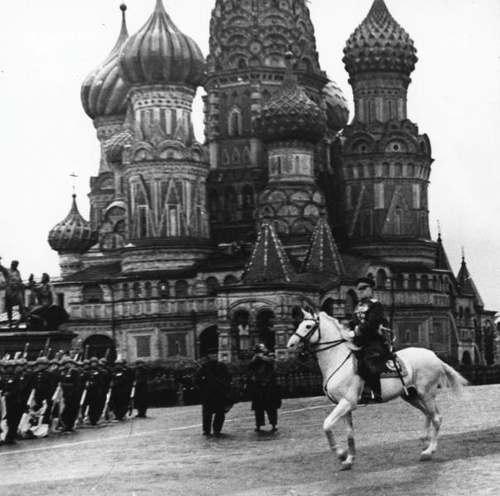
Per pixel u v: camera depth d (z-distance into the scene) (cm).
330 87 14088
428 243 12606
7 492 2698
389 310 12088
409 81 13012
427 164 12775
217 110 13238
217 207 13038
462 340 13288
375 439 3666
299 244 11831
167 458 3369
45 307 6962
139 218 12462
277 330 10494
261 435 4097
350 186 12688
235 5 13175
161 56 12494
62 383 4641
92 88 14800
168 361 7606
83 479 2914
